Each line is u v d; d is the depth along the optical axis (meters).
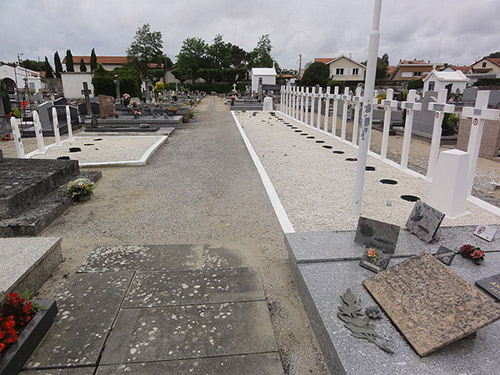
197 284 3.19
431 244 3.55
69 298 2.96
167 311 2.81
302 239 3.64
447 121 12.20
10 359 2.15
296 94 18.12
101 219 4.92
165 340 2.50
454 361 2.13
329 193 5.79
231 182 6.64
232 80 74.50
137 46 65.94
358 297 2.74
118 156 8.66
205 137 12.38
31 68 82.31
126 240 4.27
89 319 2.71
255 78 49.94
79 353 2.37
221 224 4.71
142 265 3.57
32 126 14.85
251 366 2.30
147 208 5.34
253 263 3.70
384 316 2.54
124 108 18.86
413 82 36.94
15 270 2.98
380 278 2.83
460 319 2.29
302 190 5.98
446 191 4.55
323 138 11.84
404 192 5.80
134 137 11.88
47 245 3.45
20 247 3.40
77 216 5.02
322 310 2.61
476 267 3.15
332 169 7.45
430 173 6.54
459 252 3.38
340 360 2.16
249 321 2.72
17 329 2.40
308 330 2.76
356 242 3.53
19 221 4.39
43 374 2.21
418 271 2.74
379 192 5.79
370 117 4.28
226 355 2.38
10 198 4.49
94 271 3.44
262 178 6.79
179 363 2.30
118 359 2.33
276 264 3.69
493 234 3.63
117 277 3.29
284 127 14.94
